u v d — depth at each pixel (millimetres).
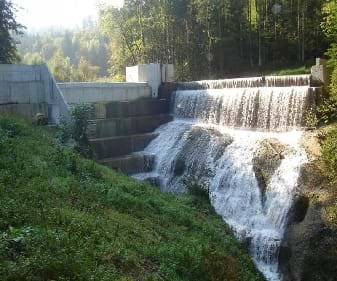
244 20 39562
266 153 18594
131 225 10945
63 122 19609
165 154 23688
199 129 23844
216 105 25062
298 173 16594
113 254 8375
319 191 15422
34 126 20797
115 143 24312
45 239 7680
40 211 9211
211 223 15383
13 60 30062
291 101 20594
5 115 19906
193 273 9383
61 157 14977
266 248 15383
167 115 28359
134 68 31000
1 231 7895
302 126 20062
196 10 38750
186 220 13867
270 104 21625
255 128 22406
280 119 21109
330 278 13305
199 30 39656
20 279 6301
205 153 21531
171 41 41531
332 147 15609
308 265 13836
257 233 15969
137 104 27828
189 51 40531
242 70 39000
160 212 13734
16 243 7312
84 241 8516
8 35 28859
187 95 27547
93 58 101562
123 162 22844
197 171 21000
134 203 13102
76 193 11773
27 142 16062
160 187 22156
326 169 15875
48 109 23219
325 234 13891
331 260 13414
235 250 14133
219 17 37781
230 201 18297
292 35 36844
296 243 14492
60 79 61062
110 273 7531
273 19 38125
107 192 13047
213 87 26609
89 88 26375
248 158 19219
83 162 16078
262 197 17562
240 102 23312
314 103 19656
